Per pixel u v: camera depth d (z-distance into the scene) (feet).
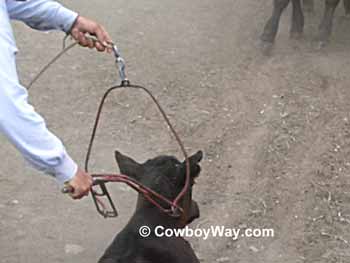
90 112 24.04
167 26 30.19
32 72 26.53
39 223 18.98
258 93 25.23
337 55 27.96
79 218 19.17
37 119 10.71
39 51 28.12
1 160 21.61
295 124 23.56
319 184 20.70
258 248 18.29
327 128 23.40
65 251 17.99
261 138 22.77
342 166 21.54
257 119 23.79
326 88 25.66
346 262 17.87
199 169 14.03
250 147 22.33
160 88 25.48
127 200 19.84
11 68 10.62
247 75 26.37
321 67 26.96
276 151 22.17
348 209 19.71
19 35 29.35
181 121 23.56
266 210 19.61
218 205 19.75
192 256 14.01
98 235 18.56
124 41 28.81
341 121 23.79
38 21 13.39
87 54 27.84
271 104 24.59
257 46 28.12
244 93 25.25
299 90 25.45
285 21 30.89
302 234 18.78
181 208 13.64
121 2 32.53
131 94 25.00
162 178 13.78
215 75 26.32
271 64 27.09
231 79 26.11
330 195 20.24
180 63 27.17
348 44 29.04
